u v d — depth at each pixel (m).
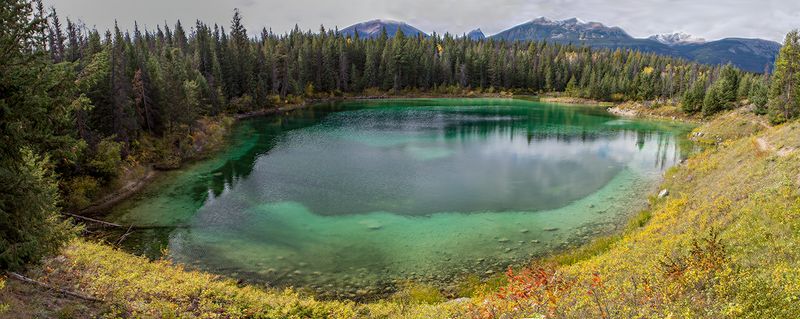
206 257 21.83
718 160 31.28
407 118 80.81
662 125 72.94
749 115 60.78
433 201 30.53
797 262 10.51
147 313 11.62
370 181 36.03
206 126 60.16
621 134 62.41
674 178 32.84
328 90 120.00
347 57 129.50
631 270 14.02
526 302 11.26
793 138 26.94
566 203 29.84
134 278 14.44
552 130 66.19
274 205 30.05
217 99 75.38
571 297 11.73
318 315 13.67
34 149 11.49
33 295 11.09
